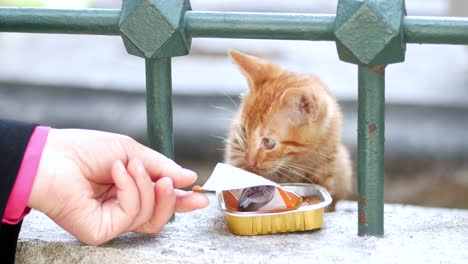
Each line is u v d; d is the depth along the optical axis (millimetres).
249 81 1325
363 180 1006
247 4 2535
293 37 996
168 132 1034
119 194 955
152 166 989
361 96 990
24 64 2289
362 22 960
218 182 1013
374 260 951
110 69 2270
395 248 981
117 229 960
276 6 2525
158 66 1019
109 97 2113
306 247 986
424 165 1971
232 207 1050
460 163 1961
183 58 2371
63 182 934
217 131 2029
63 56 2389
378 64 971
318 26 987
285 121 1268
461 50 2400
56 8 1031
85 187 950
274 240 1008
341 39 967
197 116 2045
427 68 2256
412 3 2467
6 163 917
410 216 1089
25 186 922
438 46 2428
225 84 2107
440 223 1060
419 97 2016
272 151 1274
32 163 928
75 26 1025
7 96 2145
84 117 2100
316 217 1035
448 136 1970
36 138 943
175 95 2062
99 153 966
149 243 993
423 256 960
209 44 2467
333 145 1276
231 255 963
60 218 950
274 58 2357
